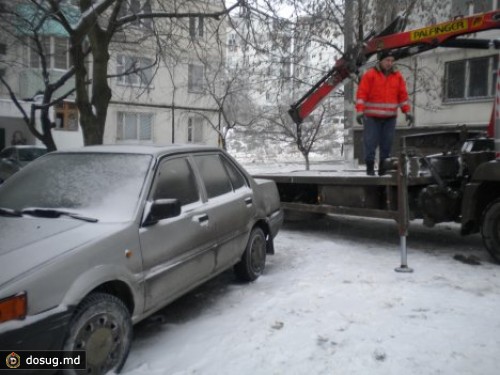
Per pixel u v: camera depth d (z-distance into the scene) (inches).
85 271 132.1
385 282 226.7
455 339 163.8
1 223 152.1
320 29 470.0
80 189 168.9
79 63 396.5
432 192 274.5
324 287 220.8
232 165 231.8
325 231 365.7
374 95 309.1
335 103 677.3
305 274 243.8
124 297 151.1
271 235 254.8
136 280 150.5
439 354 153.3
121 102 1063.0
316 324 177.9
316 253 290.5
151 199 166.4
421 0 478.0
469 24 298.7
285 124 633.0
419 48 327.6
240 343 164.2
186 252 177.6
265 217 246.8
